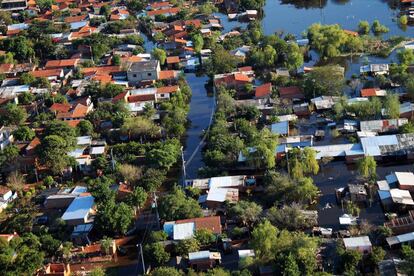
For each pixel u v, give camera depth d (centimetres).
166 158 13900
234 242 11131
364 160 12669
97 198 12706
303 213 11575
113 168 14012
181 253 11000
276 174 12762
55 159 14262
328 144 14425
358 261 10044
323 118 15725
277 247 10381
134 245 11606
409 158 13588
